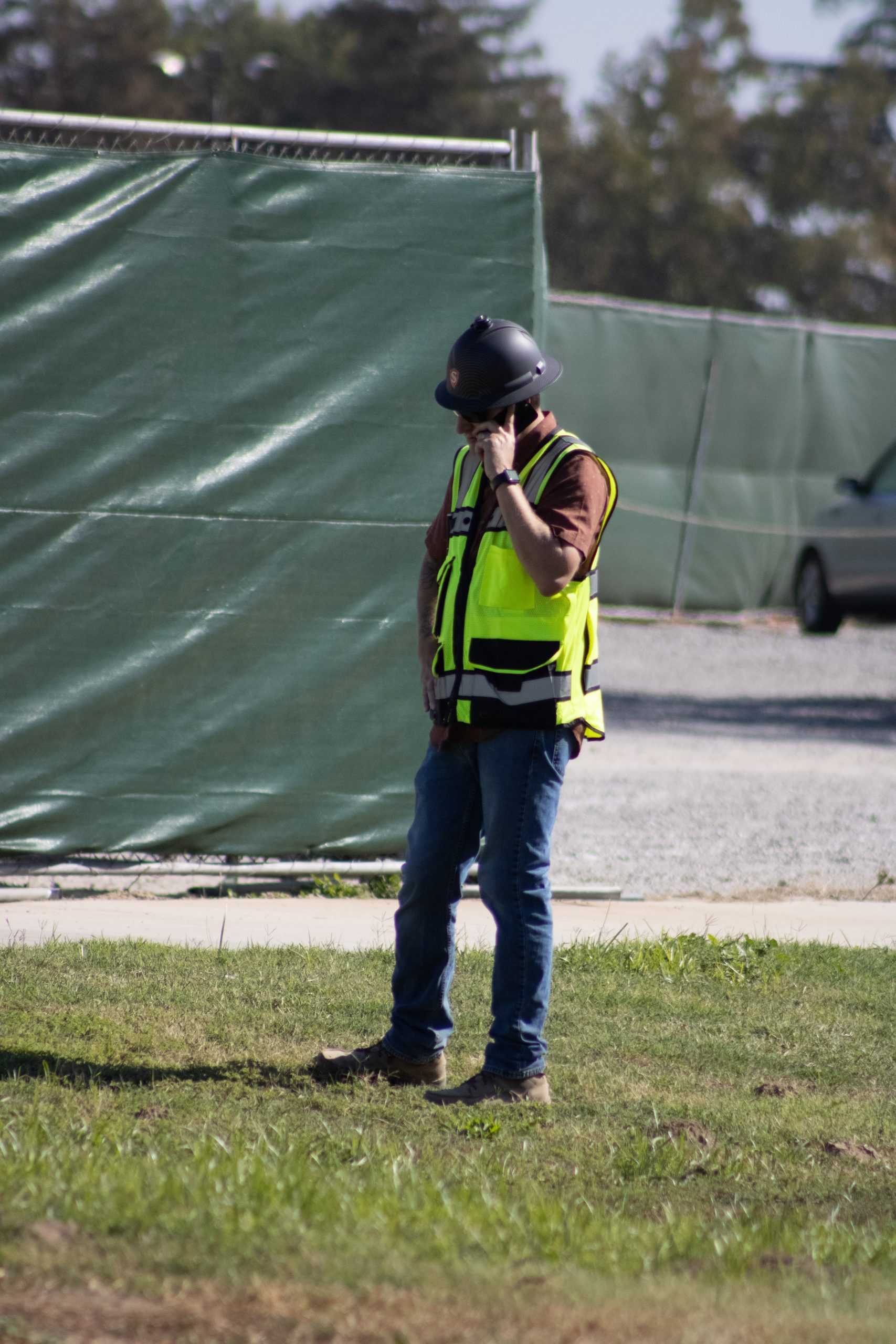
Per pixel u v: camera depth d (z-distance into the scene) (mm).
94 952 23109
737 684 63750
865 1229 13734
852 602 74125
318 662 28234
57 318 27219
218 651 27922
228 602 27922
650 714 55625
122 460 27500
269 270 27891
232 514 27875
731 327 79875
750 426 80688
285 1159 13906
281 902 28094
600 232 198750
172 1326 10391
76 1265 11211
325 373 28078
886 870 33188
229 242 27766
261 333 27891
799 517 82562
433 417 28438
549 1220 12758
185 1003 20812
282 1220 12148
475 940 25875
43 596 27328
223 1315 10570
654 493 80000
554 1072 18875
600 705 17781
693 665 68438
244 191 27797
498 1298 10969
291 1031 19891
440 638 17422
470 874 30031
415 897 17750
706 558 80812
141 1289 10922
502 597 16906
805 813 39250
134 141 33500
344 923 26375
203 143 37875
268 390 27922
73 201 27297
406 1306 10789
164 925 25812
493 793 17141
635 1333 10461
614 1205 14258
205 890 28750
